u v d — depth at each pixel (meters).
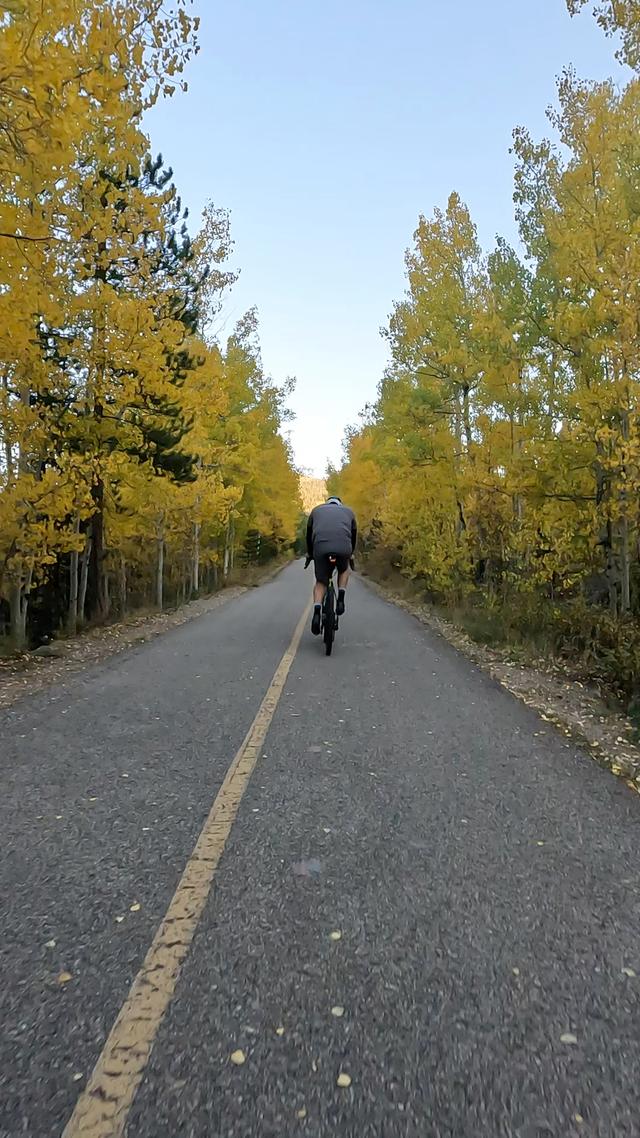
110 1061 1.99
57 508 10.62
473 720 6.17
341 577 9.75
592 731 5.93
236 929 2.73
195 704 6.67
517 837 3.67
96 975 2.42
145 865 3.29
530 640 10.53
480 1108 1.84
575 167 11.52
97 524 15.68
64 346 11.91
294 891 3.05
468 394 17.08
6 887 3.08
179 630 13.24
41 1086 1.90
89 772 4.66
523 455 12.81
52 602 17.50
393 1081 1.93
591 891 3.08
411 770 4.75
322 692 7.22
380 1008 2.25
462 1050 2.05
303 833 3.68
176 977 2.41
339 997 2.30
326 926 2.76
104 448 13.56
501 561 13.94
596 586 13.05
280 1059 2.01
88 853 3.42
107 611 16.16
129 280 12.48
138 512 19.06
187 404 15.51
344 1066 1.98
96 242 9.99
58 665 9.41
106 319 11.97
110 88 6.64
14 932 2.70
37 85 5.87
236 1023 2.17
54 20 6.05
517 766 4.88
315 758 4.98
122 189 12.56
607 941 2.68
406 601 21.33
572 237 10.70
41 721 6.04
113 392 12.54
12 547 11.08
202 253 17.69
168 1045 2.06
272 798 4.18
